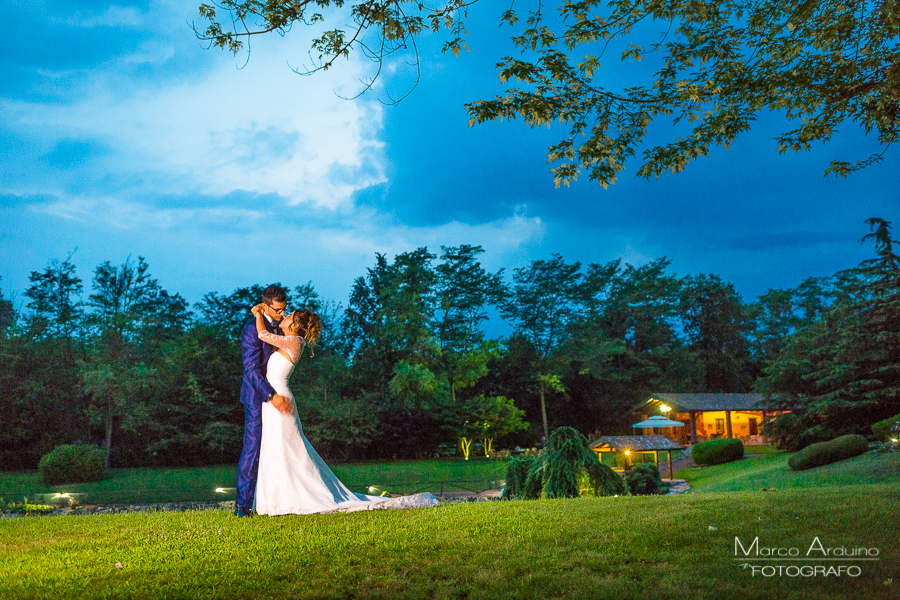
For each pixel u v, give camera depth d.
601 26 8.77
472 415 46.16
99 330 36.34
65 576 4.36
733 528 5.73
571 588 4.05
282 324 6.89
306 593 3.97
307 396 43.38
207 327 41.78
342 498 7.02
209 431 37.50
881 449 22.36
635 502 7.81
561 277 64.38
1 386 34.44
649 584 4.12
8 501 22.38
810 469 23.38
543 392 56.91
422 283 51.47
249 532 5.62
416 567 4.53
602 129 9.71
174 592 3.99
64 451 28.52
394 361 49.22
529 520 6.26
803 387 31.06
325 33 7.34
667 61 9.53
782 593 3.92
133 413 34.94
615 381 61.88
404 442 44.53
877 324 28.52
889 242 30.33
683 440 54.50
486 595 3.93
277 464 6.64
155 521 6.52
